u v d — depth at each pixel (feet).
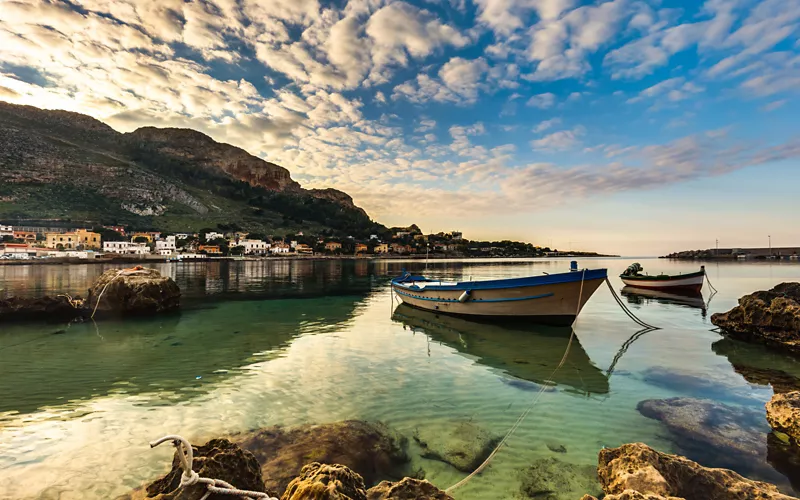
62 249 359.25
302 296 106.73
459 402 30.76
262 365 40.24
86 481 19.43
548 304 60.80
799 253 501.56
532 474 20.92
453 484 20.07
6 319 65.51
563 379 36.60
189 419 26.94
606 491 18.45
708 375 37.88
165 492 13.39
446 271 243.60
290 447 22.36
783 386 34.58
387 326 62.49
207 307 84.38
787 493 19.24
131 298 73.72
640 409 29.50
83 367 39.37
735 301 97.09
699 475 17.71
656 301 97.14
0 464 21.02
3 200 444.55
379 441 23.72
